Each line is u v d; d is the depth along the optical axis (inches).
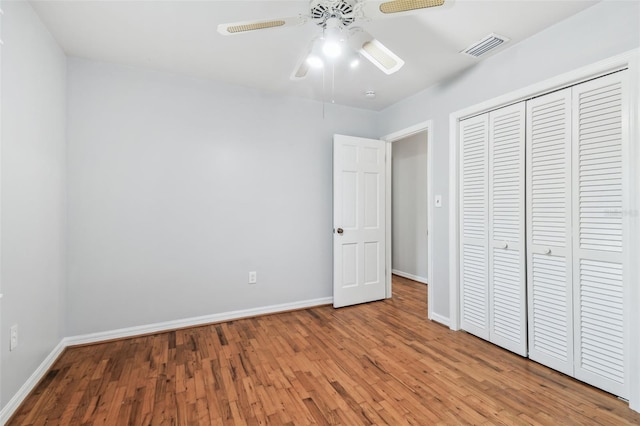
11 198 63.7
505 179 91.8
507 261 91.6
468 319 104.9
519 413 64.0
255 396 69.9
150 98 105.1
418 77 109.7
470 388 72.8
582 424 60.6
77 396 69.7
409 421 61.8
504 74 90.4
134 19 76.7
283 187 127.6
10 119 63.2
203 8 72.4
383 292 145.8
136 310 103.3
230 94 117.4
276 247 126.4
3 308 61.0
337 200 132.9
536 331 84.4
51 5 71.1
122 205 101.5
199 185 112.5
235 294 118.9
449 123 108.9
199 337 102.0
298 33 82.9
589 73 71.3
